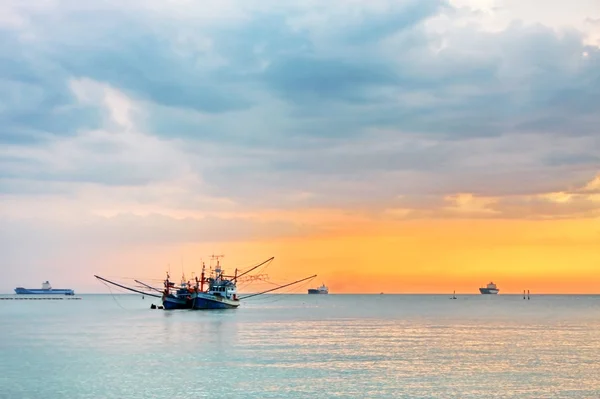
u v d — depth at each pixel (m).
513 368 82.19
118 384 69.44
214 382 70.75
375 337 126.56
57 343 111.50
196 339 118.62
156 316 199.62
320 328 151.75
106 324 164.25
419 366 83.38
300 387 68.38
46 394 64.44
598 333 139.62
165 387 67.94
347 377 74.56
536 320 194.12
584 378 75.00
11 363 84.81
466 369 81.19
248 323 166.38
